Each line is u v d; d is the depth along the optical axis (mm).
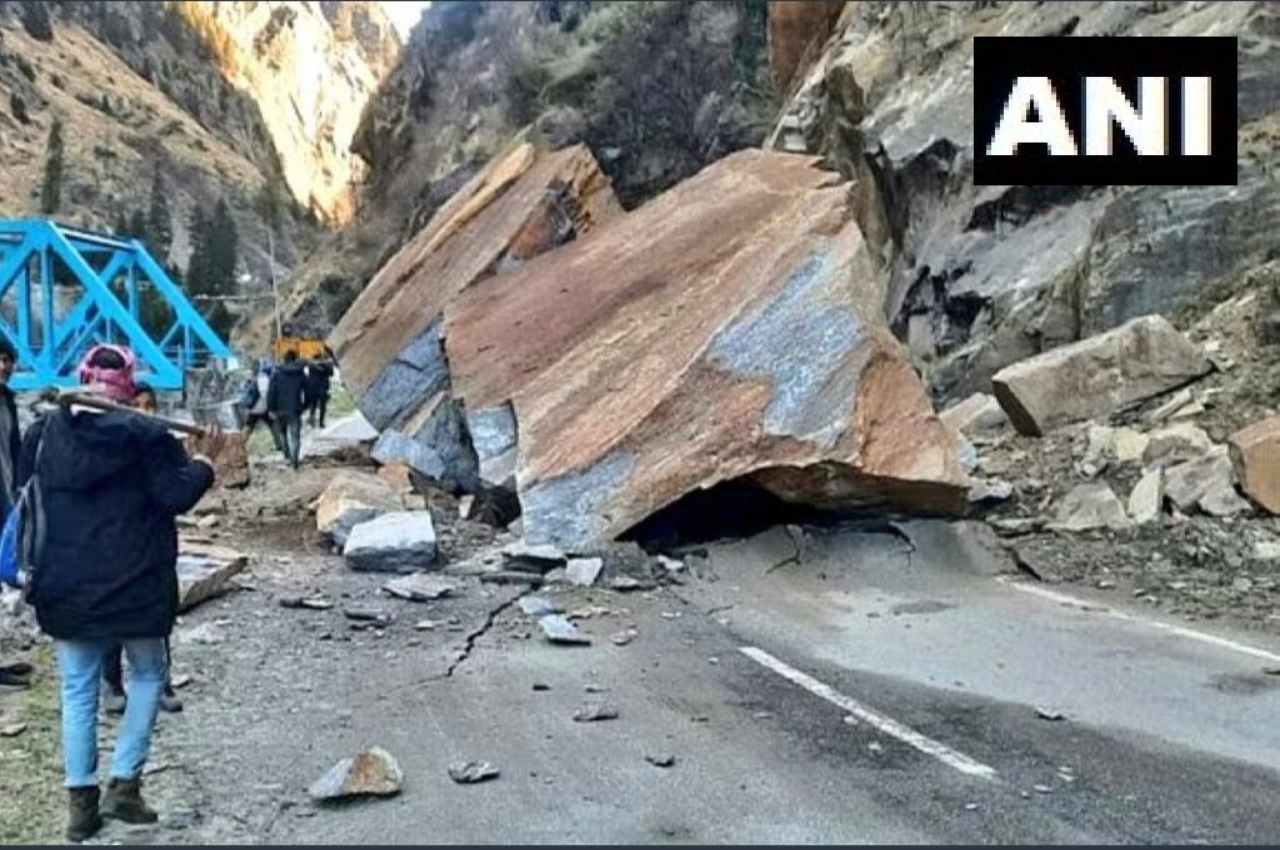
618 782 5352
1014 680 7141
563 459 10805
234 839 4730
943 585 10031
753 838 4676
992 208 18391
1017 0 21203
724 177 14406
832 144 24641
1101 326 15250
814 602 9414
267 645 7895
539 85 36500
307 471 16250
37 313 14945
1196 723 6250
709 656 7762
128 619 4680
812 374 10539
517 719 6355
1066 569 10227
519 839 4680
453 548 10930
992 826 4797
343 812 5016
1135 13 18219
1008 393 13805
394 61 76250
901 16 23828
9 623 8008
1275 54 15875
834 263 11297
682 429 10555
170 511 4762
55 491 4648
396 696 6797
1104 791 5219
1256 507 10609
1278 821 4859
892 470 10250
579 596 9445
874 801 5094
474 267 15227
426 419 14172
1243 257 14797
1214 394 12844
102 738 6008
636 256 13523
